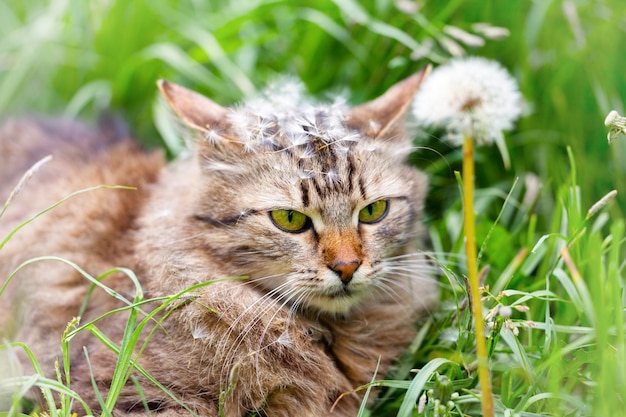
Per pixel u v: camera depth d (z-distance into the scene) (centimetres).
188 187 297
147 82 447
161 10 459
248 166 276
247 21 425
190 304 272
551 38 397
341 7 396
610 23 386
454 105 211
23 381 233
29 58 456
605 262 312
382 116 300
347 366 304
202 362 270
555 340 254
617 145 359
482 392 213
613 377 213
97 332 237
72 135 392
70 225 322
